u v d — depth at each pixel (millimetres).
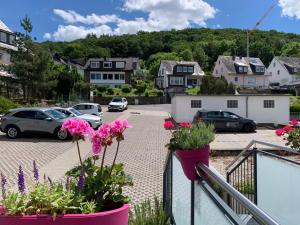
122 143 19469
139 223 4711
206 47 128625
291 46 115125
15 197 2773
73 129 3275
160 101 68875
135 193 9398
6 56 52125
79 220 2664
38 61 42281
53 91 51875
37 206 2723
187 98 33438
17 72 41844
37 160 14039
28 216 2645
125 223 2963
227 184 2652
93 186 3076
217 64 88750
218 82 54625
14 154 15328
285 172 5539
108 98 65000
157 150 17375
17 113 20562
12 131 20453
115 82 86312
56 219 2645
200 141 3828
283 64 86875
